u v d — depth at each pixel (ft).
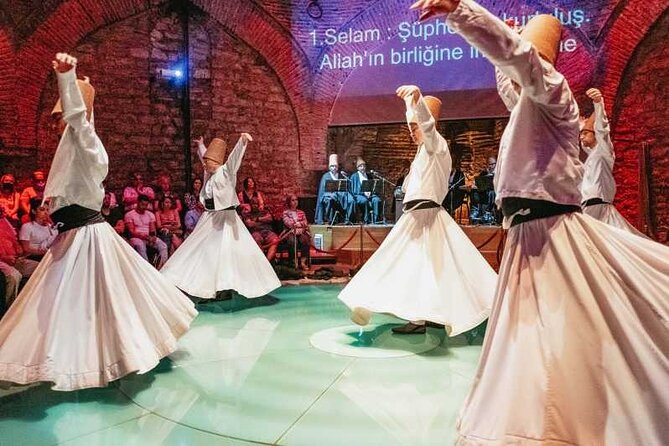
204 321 17.37
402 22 34.27
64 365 10.30
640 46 28.99
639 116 29.22
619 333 6.42
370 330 16.10
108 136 30.37
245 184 30.73
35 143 27.84
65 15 28.30
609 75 29.76
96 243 11.23
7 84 26.91
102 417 9.66
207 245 19.51
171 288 13.00
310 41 34.76
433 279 13.61
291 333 15.74
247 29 33.40
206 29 32.73
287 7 34.01
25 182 27.68
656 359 6.22
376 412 9.84
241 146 19.15
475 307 13.73
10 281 17.44
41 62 27.86
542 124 7.16
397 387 11.14
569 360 6.43
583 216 7.20
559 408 6.34
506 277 7.35
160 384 11.41
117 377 10.56
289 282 25.32
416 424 9.27
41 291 10.75
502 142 7.58
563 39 30.91
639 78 29.14
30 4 27.32
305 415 9.71
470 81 33.63
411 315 13.28
